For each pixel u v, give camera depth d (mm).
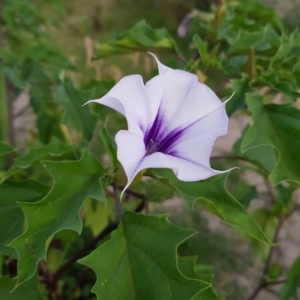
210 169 224
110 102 220
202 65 379
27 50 426
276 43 344
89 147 313
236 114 745
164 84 240
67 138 419
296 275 346
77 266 533
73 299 461
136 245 245
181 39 1170
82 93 323
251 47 322
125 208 376
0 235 282
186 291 227
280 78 320
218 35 387
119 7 1415
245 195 394
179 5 1342
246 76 304
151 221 247
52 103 428
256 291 419
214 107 246
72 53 1114
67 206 240
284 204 367
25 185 297
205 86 246
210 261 673
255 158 328
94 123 322
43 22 532
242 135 339
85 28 1262
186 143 236
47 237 231
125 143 208
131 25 1368
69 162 245
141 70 950
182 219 699
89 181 252
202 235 687
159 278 234
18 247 227
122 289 235
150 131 244
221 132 240
